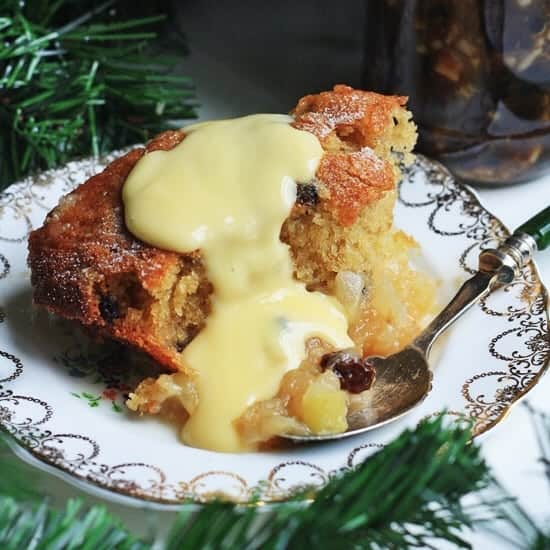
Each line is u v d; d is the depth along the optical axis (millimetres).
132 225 420
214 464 390
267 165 429
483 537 370
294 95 605
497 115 520
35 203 491
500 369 423
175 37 628
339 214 432
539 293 453
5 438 377
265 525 313
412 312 463
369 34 547
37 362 431
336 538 305
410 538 366
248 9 656
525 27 496
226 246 421
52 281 422
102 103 528
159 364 427
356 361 416
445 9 504
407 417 408
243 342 419
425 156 535
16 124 513
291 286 437
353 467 386
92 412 414
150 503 369
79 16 579
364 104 457
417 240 493
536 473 394
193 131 453
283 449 401
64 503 386
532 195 542
